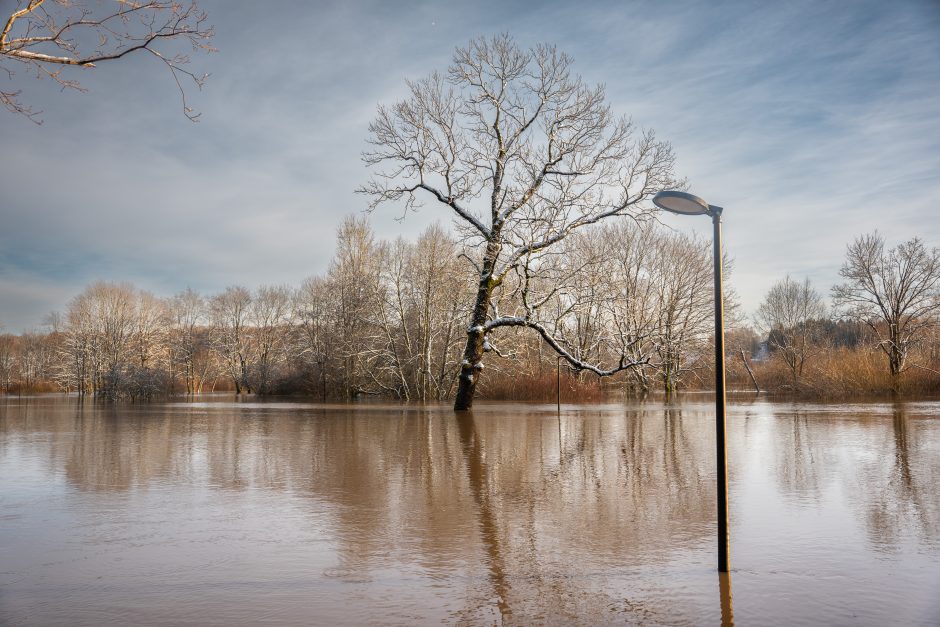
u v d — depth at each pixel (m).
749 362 70.44
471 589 5.32
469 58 26.64
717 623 4.57
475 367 27.98
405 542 6.77
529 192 26.92
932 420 22.31
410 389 46.09
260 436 18.11
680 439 16.80
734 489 9.70
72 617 4.74
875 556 6.22
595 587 5.35
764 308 70.69
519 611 4.81
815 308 67.81
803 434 17.75
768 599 5.06
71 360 73.81
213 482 10.51
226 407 36.41
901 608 4.86
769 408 30.03
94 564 6.07
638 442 16.08
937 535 6.99
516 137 27.12
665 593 5.20
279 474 11.28
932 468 11.65
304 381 55.88
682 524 7.52
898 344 46.91
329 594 5.21
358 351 44.94
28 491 9.80
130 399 49.94
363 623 4.59
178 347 80.88
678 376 51.31
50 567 5.98
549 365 44.81
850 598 5.08
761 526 7.40
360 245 47.00
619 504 8.65
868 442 15.73
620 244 46.34
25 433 19.83
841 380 43.53
